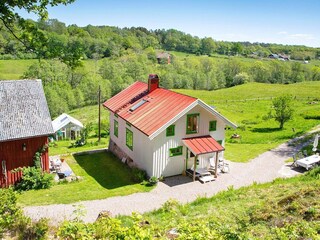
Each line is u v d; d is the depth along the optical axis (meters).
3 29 9.67
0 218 9.57
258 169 24.23
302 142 31.61
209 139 23.28
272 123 46.44
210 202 16.27
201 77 111.69
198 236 6.48
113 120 28.88
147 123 22.56
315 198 11.73
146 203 18.78
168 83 103.56
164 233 7.98
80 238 6.95
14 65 92.00
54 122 44.25
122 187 21.47
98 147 33.03
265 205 12.68
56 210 17.61
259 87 92.50
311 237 8.27
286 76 125.44
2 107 23.20
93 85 83.88
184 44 186.12
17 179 22.58
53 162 25.28
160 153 22.02
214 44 188.00
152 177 21.67
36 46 9.95
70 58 10.31
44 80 79.50
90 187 21.66
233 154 28.23
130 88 31.17
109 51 122.38
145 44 167.62
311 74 127.75
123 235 6.38
